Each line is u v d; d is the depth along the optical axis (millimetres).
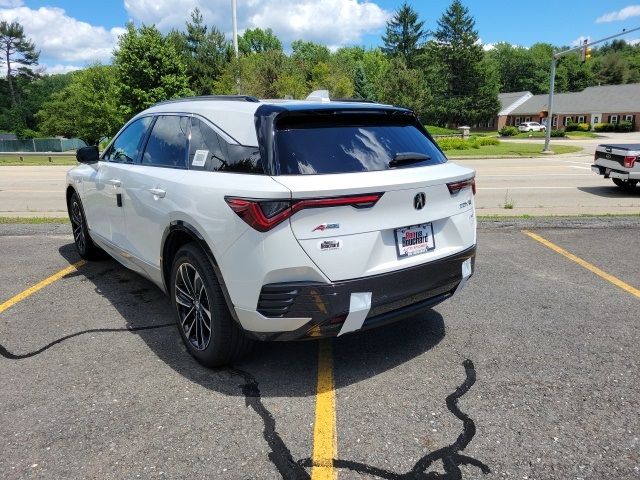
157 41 36688
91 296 4922
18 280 5387
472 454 2639
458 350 3807
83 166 5805
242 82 33188
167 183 3617
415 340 3986
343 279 2967
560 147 35656
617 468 2523
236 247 2980
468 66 73875
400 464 2568
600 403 3088
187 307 3660
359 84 72000
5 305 4676
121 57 36375
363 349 3844
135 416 2963
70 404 3082
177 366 3559
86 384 3311
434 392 3232
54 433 2799
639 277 5465
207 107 3672
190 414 2988
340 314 2973
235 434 2803
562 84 111125
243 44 99688
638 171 11922
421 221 3281
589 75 112562
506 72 116312
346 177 3043
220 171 3256
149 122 4375
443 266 3432
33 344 3891
